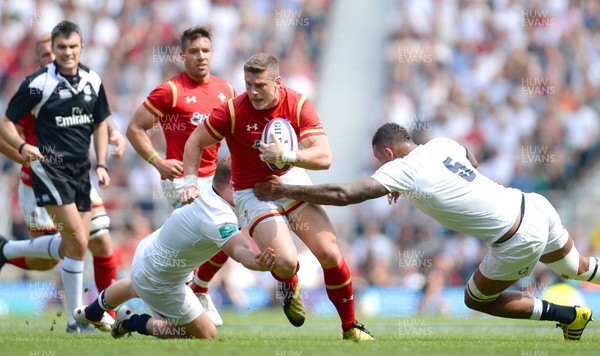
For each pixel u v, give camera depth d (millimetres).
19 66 69312
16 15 70625
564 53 71312
